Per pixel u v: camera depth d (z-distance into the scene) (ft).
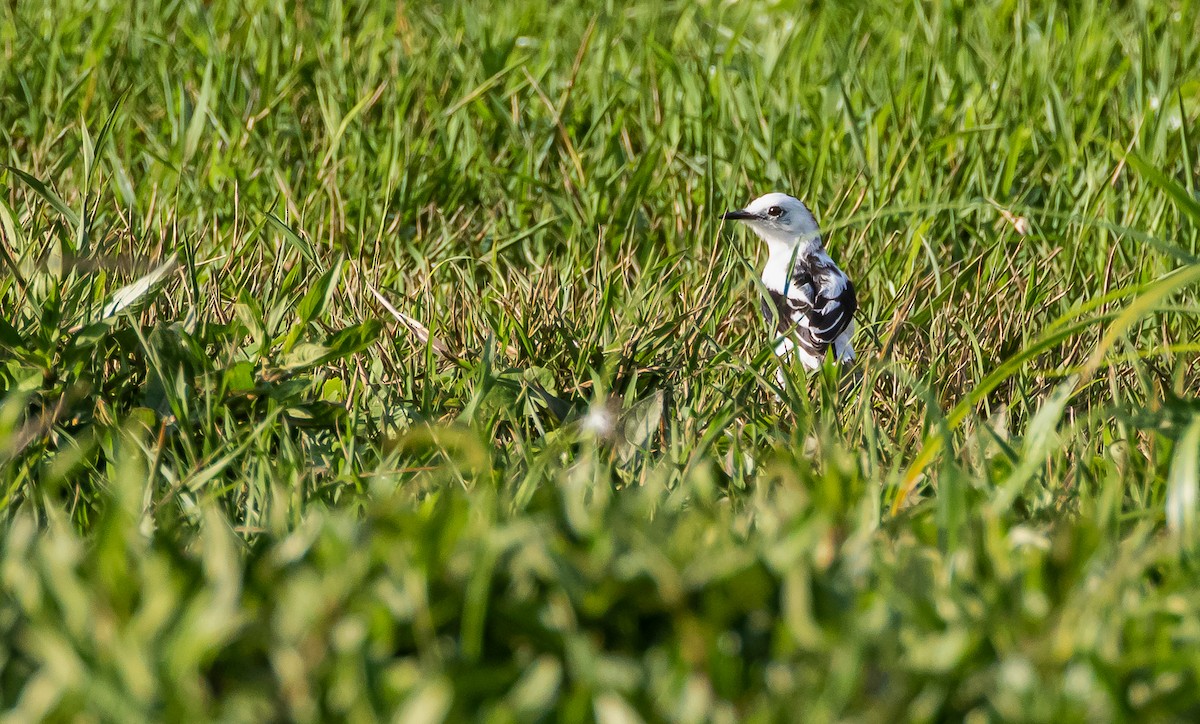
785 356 41.39
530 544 18.06
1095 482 27.96
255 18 74.54
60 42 71.20
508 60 69.56
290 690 16.21
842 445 30.22
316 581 17.69
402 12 71.31
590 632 18.02
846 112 58.65
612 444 31.30
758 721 15.85
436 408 34.37
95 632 16.74
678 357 37.81
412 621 17.51
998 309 44.57
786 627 17.33
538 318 41.29
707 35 79.71
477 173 59.98
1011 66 68.18
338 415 31.91
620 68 72.90
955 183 58.75
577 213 55.26
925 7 80.64
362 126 60.80
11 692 17.21
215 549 18.39
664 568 17.62
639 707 16.34
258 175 58.65
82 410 31.14
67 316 33.65
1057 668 17.16
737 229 56.75
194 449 28.94
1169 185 27.58
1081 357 41.16
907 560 19.86
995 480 27.55
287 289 39.40
